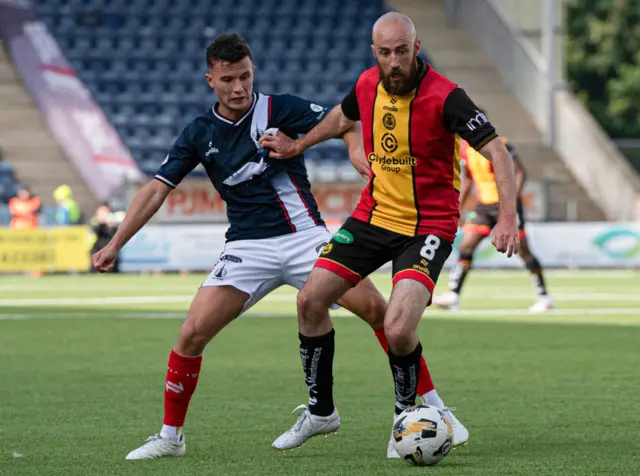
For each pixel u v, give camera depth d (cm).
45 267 7256
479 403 2275
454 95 1650
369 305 1798
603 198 8694
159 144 8862
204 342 1741
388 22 1631
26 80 8894
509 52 9406
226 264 1789
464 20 9856
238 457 1723
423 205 1706
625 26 13738
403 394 1733
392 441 1703
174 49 9562
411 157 1688
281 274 1816
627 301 4934
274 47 9800
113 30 9544
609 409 2195
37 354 3155
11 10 9062
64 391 2464
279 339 3522
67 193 7519
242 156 1786
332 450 1783
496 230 1622
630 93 13500
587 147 8788
